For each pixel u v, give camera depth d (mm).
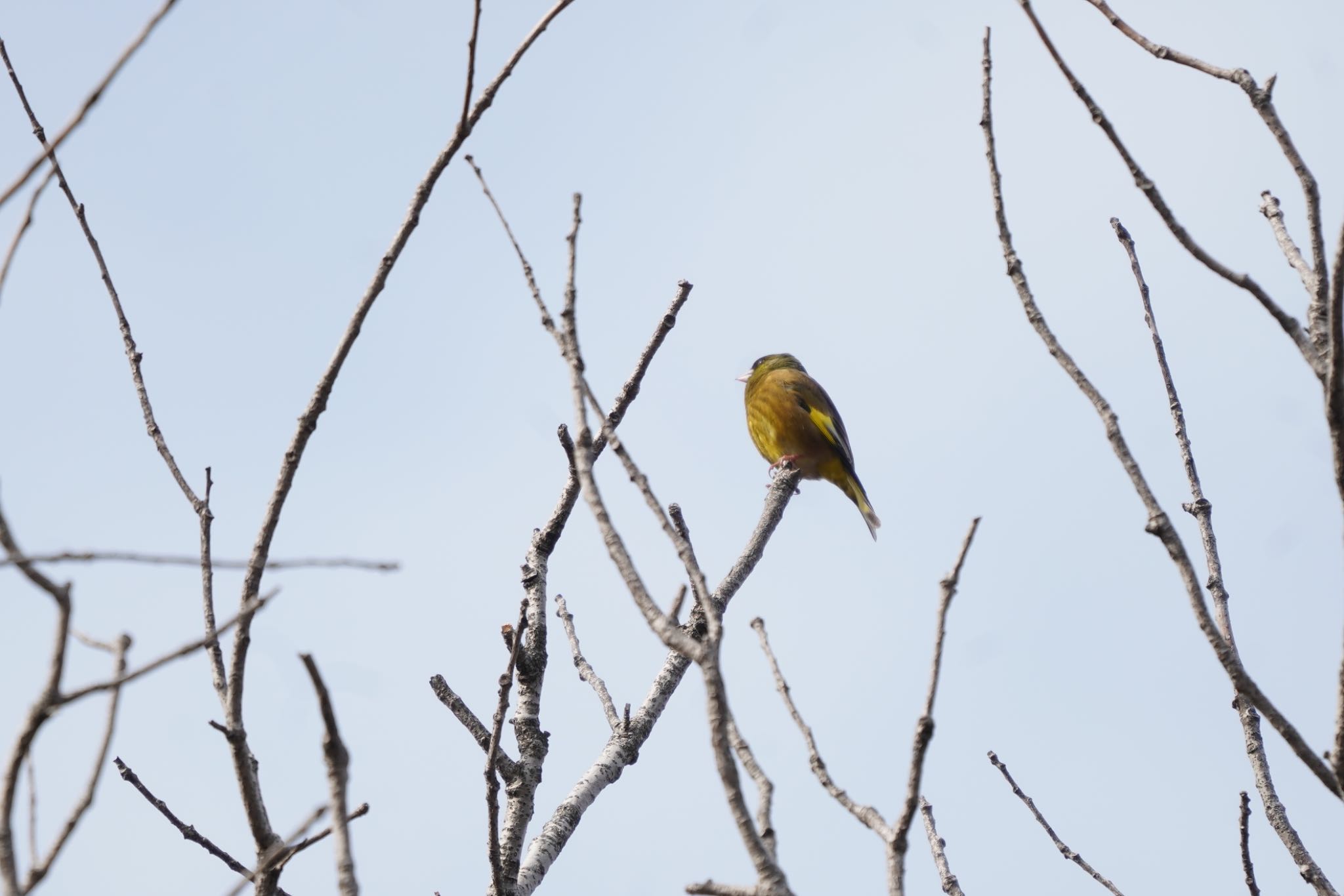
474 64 8078
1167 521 7484
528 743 11086
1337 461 7125
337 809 5996
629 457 7227
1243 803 9352
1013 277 7969
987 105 8227
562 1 8328
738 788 6410
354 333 7941
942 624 6762
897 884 6629
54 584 5918
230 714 7246
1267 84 7648
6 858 5836
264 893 6852
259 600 6215
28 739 5895
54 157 6680
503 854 10383
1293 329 7547
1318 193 7566
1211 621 7375
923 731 6676
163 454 9305
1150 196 7605
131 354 9859
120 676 6059
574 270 7750
